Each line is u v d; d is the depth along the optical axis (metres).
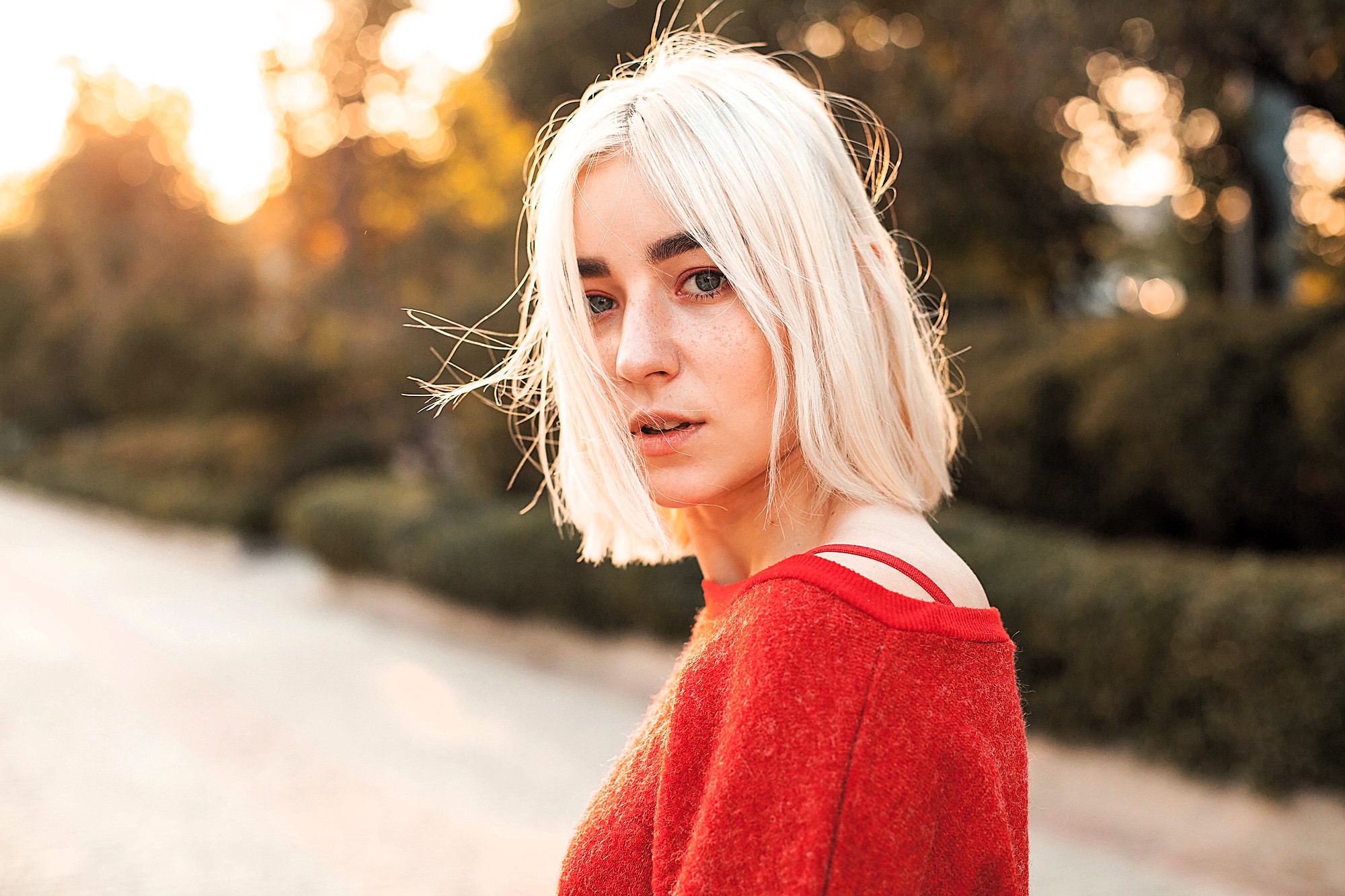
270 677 8.54
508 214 14.35
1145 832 4.57
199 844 4.90
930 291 9.57
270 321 20.86
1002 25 7.08
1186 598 4.56
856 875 0.55
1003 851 0.60
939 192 9.47
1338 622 4.00
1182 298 13.38
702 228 0.67
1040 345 7.49
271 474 16.92
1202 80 6.59
